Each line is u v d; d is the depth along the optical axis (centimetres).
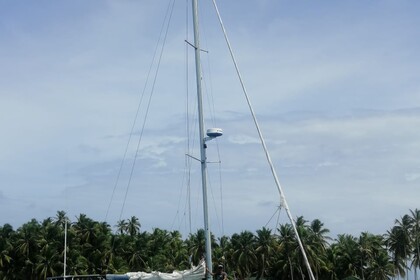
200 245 8225
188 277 1633
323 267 9119
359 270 9438
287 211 1606
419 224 10456
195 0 1788
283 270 8888
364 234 9556
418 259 10381
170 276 1644
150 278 1652
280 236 9075
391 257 10244
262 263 9200
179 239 9525
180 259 8838
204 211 1659
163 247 9300
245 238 9300
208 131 1672
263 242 9238
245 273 9319
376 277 9394
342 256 9456
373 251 9588
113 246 8750
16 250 8350
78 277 1798
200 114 1712
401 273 10475
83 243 8725
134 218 11019
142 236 9275
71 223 8869
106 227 9006
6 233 8525
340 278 9406
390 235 10638
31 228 8450
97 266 8531
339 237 9838
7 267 8369
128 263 8812
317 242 9081
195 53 1767
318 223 9288
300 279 8994
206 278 1622
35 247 8369
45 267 8031
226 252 9219
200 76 1745
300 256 8731
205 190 1672
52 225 8600
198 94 1727
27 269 8288
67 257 8131
